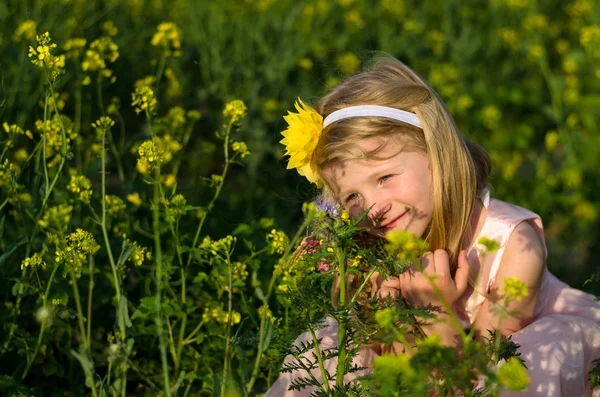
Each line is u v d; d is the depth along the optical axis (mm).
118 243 3029
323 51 6242
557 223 4809
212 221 3508
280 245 2672
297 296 2141
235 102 2980
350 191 2338
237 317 2734
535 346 2350
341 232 2006
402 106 2383
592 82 6324
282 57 5672
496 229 2498
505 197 4918
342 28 6977
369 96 2391
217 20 5770
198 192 4180
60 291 2781
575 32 7402
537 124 6055
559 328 2414
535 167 5438
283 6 6516
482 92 6211
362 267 2346
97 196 3135
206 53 5480
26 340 2650
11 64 4242
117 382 2410
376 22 7043
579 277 4102
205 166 4469
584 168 5141
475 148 2699
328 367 2543
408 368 1555
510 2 7117
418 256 2340
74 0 4957
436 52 6539
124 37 5430
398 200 2305
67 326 2768
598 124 5906
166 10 6137
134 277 3301
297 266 2428
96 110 4648
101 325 3004
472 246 2527
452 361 1587
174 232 2793
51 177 3113
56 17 4625
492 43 6801
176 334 2871
